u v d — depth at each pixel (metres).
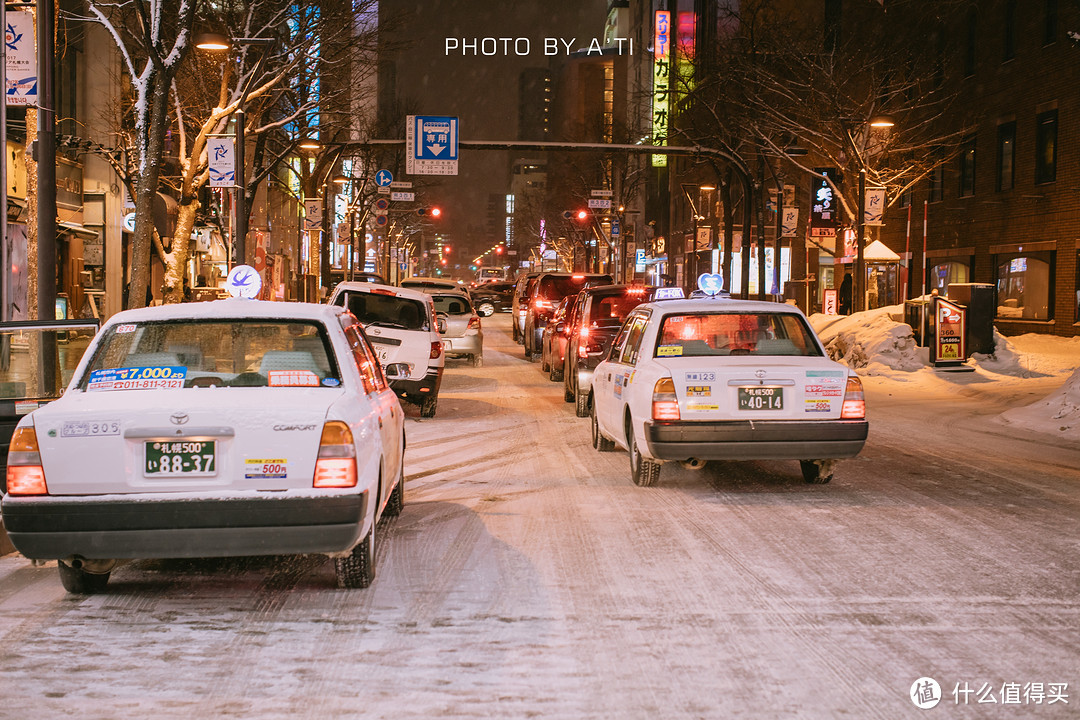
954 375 20.44
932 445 12.46
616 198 78.12
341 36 26.09
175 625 5.45
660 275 85.44
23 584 6.36
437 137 32.38
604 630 5.33
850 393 8.84
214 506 5.38
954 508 8.56
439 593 6.03
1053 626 5.37
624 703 4.33
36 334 8.27
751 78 35.19
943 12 33.53
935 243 36.81
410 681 4.60
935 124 36.53
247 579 6.40
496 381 21.38
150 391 5.78
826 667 4.76
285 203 64.31
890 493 9.26
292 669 4.76
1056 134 29.30
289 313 6.28
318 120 36.50
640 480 9.59
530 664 4.81
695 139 40.94
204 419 5.45
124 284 32.31
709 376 8.76
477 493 9.31
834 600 5.86
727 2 59.28
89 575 6.03
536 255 138.25
